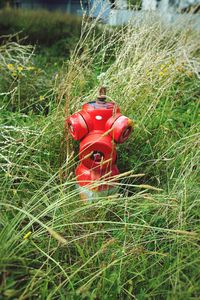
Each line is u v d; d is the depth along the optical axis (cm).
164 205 220
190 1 624
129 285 188
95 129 238
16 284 179
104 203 209
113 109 238
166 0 604
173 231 192
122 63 340
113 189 242
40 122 300
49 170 266
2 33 705
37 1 1083
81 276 193
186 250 199
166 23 484
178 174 264
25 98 362
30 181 242
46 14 770
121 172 280
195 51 470
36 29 709
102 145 232
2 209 212
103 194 238
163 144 296
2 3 955
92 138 234
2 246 177
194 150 267
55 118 286
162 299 186
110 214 232
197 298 173
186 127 335
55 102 325
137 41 356
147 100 330
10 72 373
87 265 193
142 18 389
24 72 389
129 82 314
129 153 291
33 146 274
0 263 173
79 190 235
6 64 375
